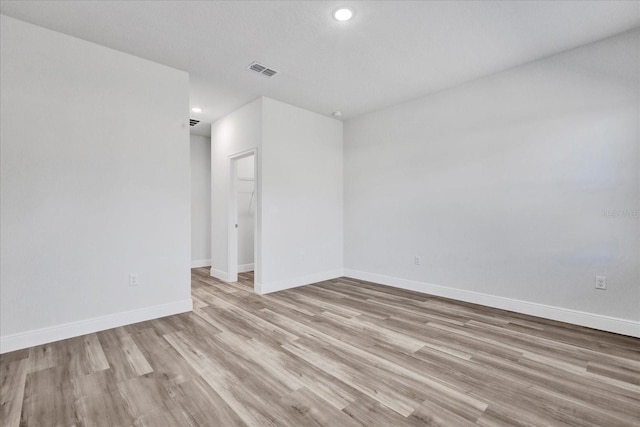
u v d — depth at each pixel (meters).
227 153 4.87
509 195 3.36
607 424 1.59
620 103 2.69
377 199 4.71
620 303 2.72
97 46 2.81
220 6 2.29
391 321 3.09
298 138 4.55
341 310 3.43
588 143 2.85
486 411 1.69
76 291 2.70
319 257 4.86
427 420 1.63
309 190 4.70
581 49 2.88
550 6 2.30
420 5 2.29
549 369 2.13
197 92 3.97
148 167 3.10
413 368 2.16
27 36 2.49
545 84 3.10
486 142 3.53
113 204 2.89
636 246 2.64
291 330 2.86
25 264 2.47
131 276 3.00
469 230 3.70
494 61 3.16
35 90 2.52
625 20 2.48
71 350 2.43
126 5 2.28
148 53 2.98
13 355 2.34
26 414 1.67
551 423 1.60
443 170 3.92
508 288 3.39
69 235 2.67
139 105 3.05
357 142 4.99
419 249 4.20
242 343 2.57
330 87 3.82
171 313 3.26
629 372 2.08
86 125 2.75
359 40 2.76
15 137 2.43
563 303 3.02
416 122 4.20
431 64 3.22
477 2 2.25
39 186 2.53
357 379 2.02
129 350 2.43
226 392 1.88
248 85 3.76
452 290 3.86
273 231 4.25
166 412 1.69
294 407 1.74
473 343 2.56
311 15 2.40
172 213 3.27
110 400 1.80
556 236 3.05
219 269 5.10
